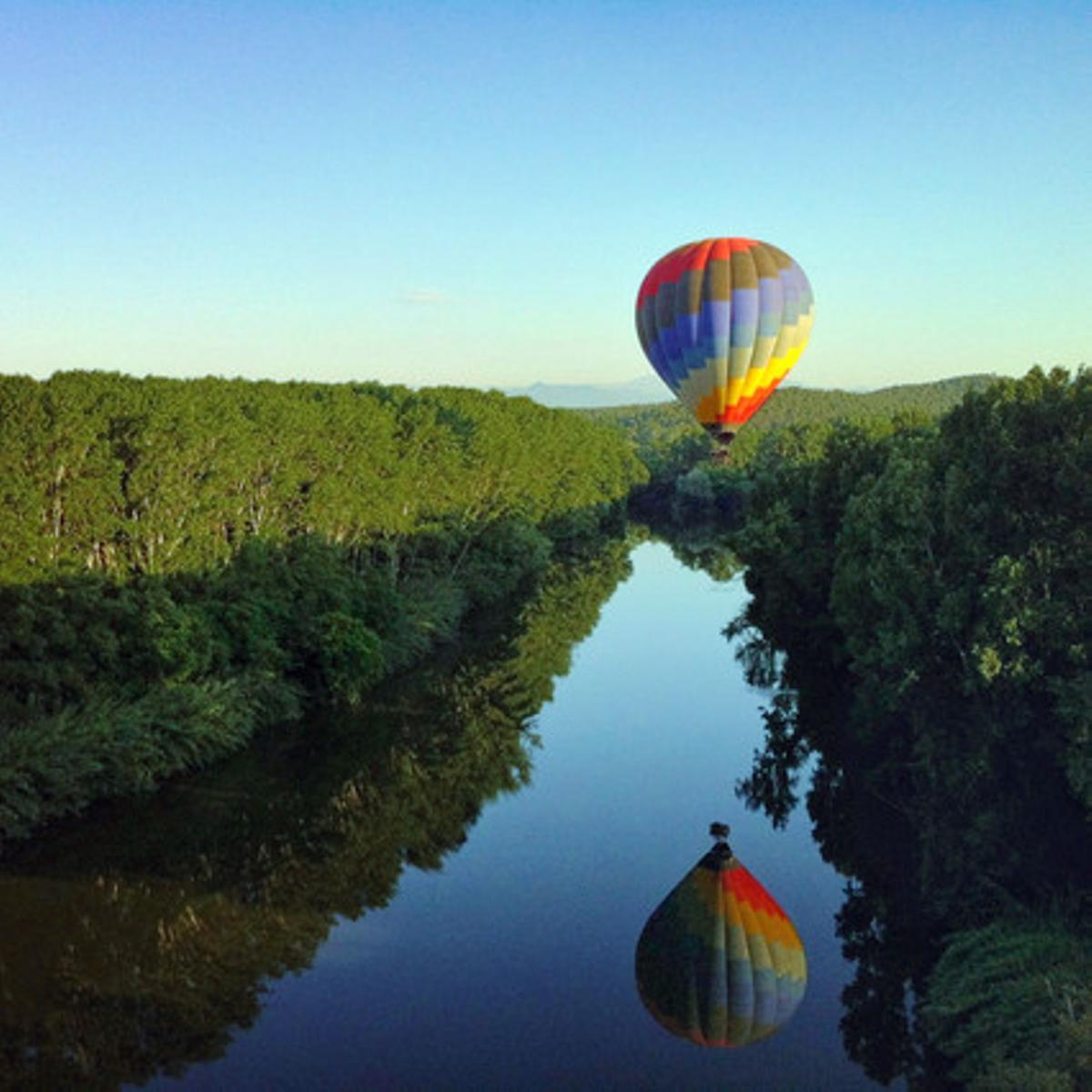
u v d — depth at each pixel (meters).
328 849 27.69
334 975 21.34
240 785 31.88
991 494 28.70
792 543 48.06
